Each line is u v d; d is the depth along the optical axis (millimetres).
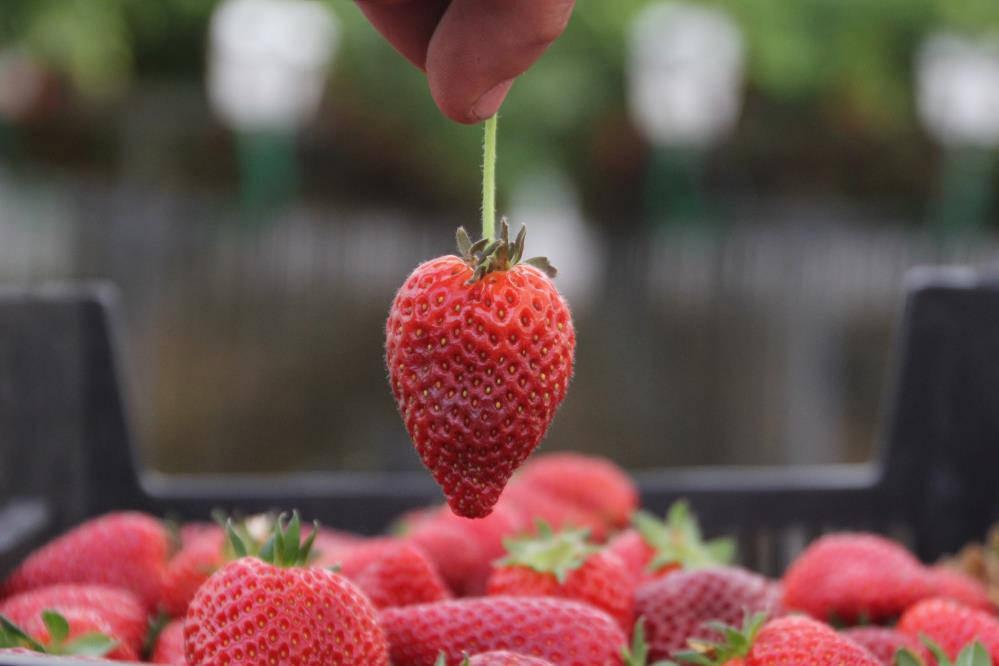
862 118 2803
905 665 517
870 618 603
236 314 2203
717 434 2240
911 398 727
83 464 692
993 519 719
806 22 2609
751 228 2479
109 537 613
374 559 596
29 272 2107
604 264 2279
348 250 2264
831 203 2799
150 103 2617
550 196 2725
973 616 559
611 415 2229
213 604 488
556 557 561
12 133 2533
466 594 630
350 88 2547
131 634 572
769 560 725
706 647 527
